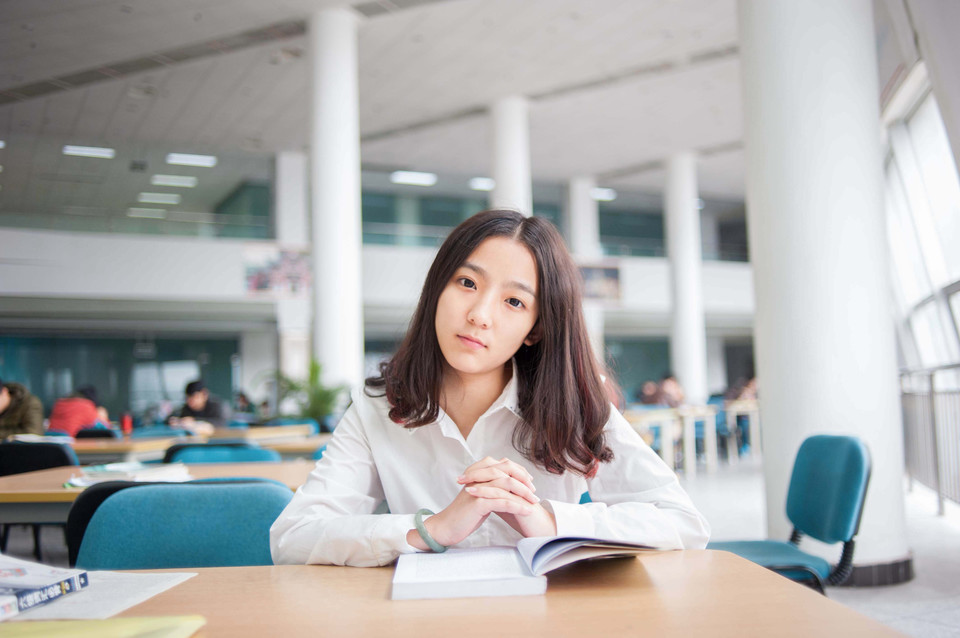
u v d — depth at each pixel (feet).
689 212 46.96
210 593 2.96
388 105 37.58
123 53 29.73
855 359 11.43
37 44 28.48
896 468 11.44
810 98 11.72
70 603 2.79
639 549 3.12
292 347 42.63
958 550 13.26
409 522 3.37
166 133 39.19
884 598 10.50
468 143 43.57
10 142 38.47
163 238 40.24
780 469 11.73
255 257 41.70
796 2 11.84
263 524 4.59
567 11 28.78
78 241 38.52
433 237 47.21
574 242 51.24
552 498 4.00
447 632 2.42
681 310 46.73
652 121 41.52
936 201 20.34
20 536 16.97
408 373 3.85
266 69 31.96
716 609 2.61
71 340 45.19
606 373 4.34
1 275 36.88
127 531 4.46
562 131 42.75
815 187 11.64
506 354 3.63
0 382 16.53
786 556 6.93
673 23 30.12
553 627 2.45
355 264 27.84
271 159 44.32
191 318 41.91
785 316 11.74
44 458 12.10
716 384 65.21
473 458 3.90
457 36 30.48
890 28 15.69
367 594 2.90
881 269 11.65
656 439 29.27
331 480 3.89
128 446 14.37
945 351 21.72
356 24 28.68
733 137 44.55
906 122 20.81
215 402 20.97
